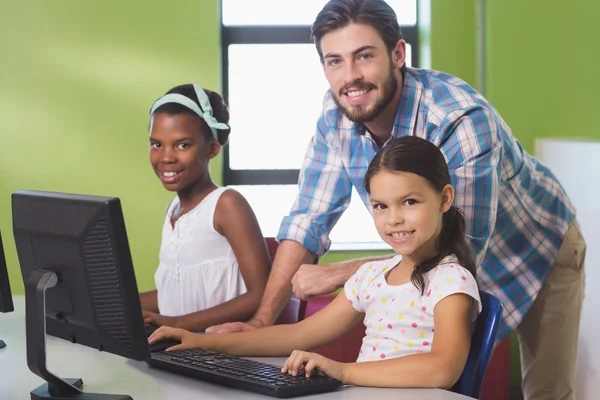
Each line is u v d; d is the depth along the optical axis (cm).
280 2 390
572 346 237
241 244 207
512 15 362
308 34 390
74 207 130
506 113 364
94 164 368
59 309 137
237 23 389
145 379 142
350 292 163
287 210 395
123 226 126
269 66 390
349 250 380
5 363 154
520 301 222
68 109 367
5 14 364
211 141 215
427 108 184
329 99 206
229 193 211
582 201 296
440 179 149
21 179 368
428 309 146
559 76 363
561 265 230
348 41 177
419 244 148
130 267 127
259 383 131
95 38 365
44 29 364
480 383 144
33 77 365
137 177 369
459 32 371
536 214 221
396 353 148
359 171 201
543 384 240
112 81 366
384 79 179
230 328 177
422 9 383
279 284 200
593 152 283
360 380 136
